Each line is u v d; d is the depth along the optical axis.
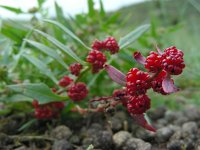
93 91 0.17
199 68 0.22
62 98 0.13
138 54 0.11
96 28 0.19
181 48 0.26
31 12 0.17
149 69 0.10
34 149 0.14
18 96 0.14
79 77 0.14
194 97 0.22
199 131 0.16
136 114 0.11
